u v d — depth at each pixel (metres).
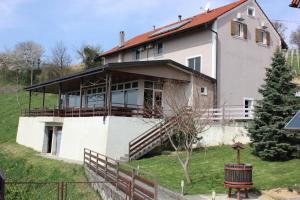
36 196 19.00
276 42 33.78
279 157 18.64
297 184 14.52
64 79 29.16
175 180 16.39
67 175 21.30
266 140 18.91
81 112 27.27
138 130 24.03
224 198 13.40
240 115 26.25
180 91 26.66
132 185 12.95
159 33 34.38
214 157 20.41
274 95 19.23
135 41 39.34
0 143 40.84
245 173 13.08
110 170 16.31
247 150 21.06
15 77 79.00
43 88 36.53
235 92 29.86
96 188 17.34
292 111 18.75
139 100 26.55
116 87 29.31
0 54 82.19
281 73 19.78
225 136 23.50
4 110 54.97
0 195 10.51
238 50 30.48
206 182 15.69
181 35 31.36
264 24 32.56
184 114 18.25
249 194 13.94
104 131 23.33
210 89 28.23
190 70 26.88
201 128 18.31
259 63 32.03
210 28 29.00
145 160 22.00
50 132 33.34
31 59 82.31
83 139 25.78
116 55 39.47
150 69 25.27
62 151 28.62
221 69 29.09
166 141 24.09
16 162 28.22
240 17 30.53
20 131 40.31
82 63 75.56
